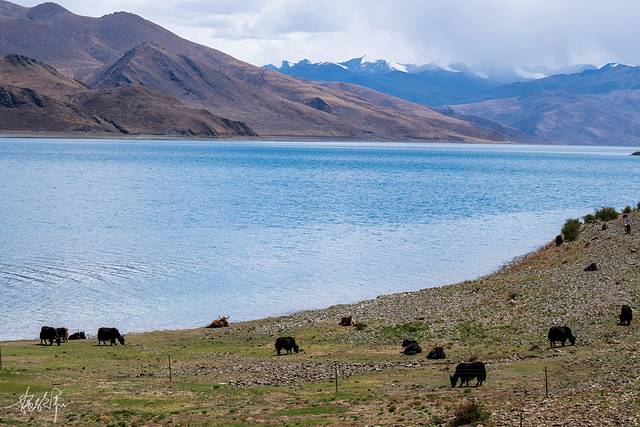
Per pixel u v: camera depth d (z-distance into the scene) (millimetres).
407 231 112125
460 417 29359
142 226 113750
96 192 167500
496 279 69500
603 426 27578
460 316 54812
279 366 44062
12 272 76125
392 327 53438
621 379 35469
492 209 145750
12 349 48594
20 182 185250
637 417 28391
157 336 54000
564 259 76500
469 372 37062
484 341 47719
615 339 45500
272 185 199500
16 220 116250
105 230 108312
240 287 72188
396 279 76375
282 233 108625
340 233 109250
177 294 68750
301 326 56000
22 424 32375
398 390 37000
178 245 96125
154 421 32344
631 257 72312
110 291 69125
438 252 93062
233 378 41281
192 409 34562
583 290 59094
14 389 38031
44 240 97375
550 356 42469
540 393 34094
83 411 34406
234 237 103938
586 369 38594
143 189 179000
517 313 54062
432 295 64375
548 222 125062
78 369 43250
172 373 42625
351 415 32281
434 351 44594
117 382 40188
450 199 166375
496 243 100688
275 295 69125
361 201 158375
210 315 61656
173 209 138000
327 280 75812
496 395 34281
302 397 36406
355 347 48875
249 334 54312
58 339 50906
